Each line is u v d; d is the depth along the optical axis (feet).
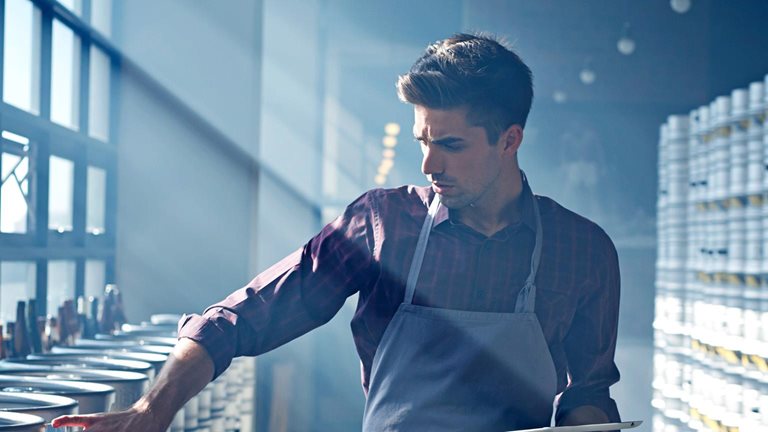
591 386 5.58
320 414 20.18
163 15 12.23
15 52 8.84
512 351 5.24
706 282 11.51
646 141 20.80
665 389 12.49
